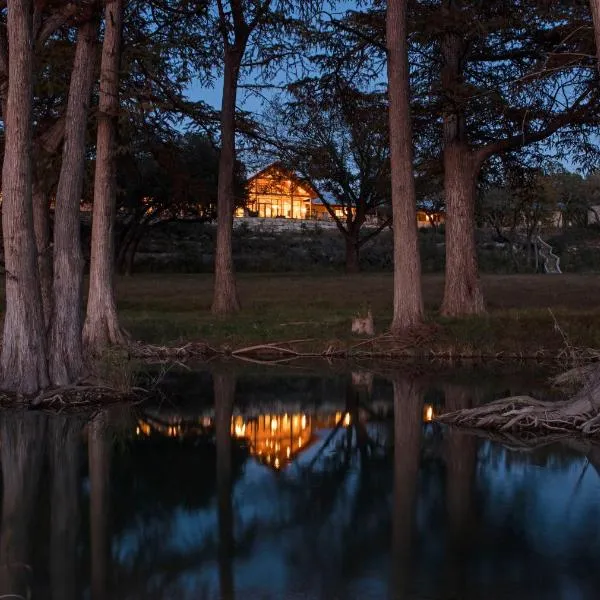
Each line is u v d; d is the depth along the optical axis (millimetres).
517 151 28312
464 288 25844
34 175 18125
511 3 24062
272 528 7684
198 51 27266
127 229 54031
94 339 21047
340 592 6137
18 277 14266
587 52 21734
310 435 11883
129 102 20109
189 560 6848
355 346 21812
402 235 22406
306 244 66938
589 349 19422
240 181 39656
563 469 9891
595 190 71188
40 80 19750
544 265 62219
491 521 7871
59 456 10453
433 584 6312
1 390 14227
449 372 18391
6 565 6688
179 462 10211
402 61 22281
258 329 24406
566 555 6961
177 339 22734
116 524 7789
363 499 8664
